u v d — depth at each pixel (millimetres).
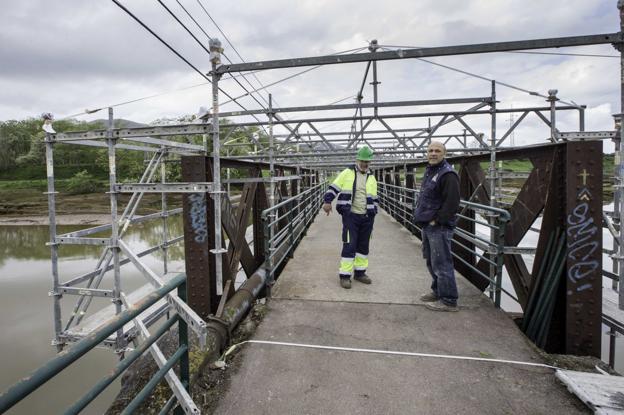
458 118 7926
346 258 4270
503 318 3363
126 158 37906
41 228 25328
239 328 3244
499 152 4207
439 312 3518
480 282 4840
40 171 61906
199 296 3332
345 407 2150
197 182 3307
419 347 2838
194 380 2385
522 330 3475
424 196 3508
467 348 2814
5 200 37219
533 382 2369
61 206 33031
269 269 4004
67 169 61031
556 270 3014
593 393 2129
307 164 13117
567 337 2891
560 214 2994
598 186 2779
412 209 7973
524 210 3584
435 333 3074
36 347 7789
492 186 5660
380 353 2750
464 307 3623
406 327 3195
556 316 3027
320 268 5242
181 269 6910
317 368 2566
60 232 23594
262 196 5453
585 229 2818
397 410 2117
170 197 30844
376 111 7051
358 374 2482
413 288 4254
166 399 2148
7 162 65500
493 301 3787
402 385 2354
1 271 13367
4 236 22453
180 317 1764
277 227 7629
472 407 2133
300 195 7059
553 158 3008
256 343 2928
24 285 11719
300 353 2768
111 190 4109
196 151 7484
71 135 4312
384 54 3455
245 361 2666
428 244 3799
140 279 11570
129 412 1347
